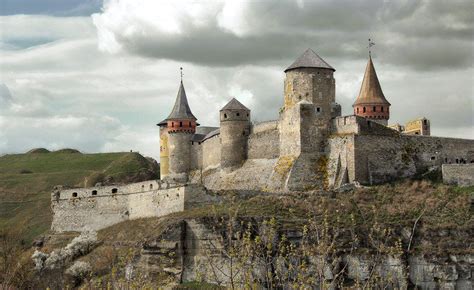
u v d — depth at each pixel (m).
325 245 43.31
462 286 93.44
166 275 94.56
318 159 112.69
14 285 89.06
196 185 108.38
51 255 109.38
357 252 90.38
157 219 109.81
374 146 110.94
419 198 103.31
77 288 96.62
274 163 115.75
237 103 123.62
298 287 40.47
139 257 97.88
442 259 93.75
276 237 90.25
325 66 115.44
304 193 105.62
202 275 46.91
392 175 111.31
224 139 122.94
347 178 109.19
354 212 99.31
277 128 117.44
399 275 90.38
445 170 108.62
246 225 93.56
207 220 95.19
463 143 116.44
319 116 114.06
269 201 102.12
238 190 109.50
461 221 98.50
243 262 39.28
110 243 110.38
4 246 106.94
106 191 123.56
